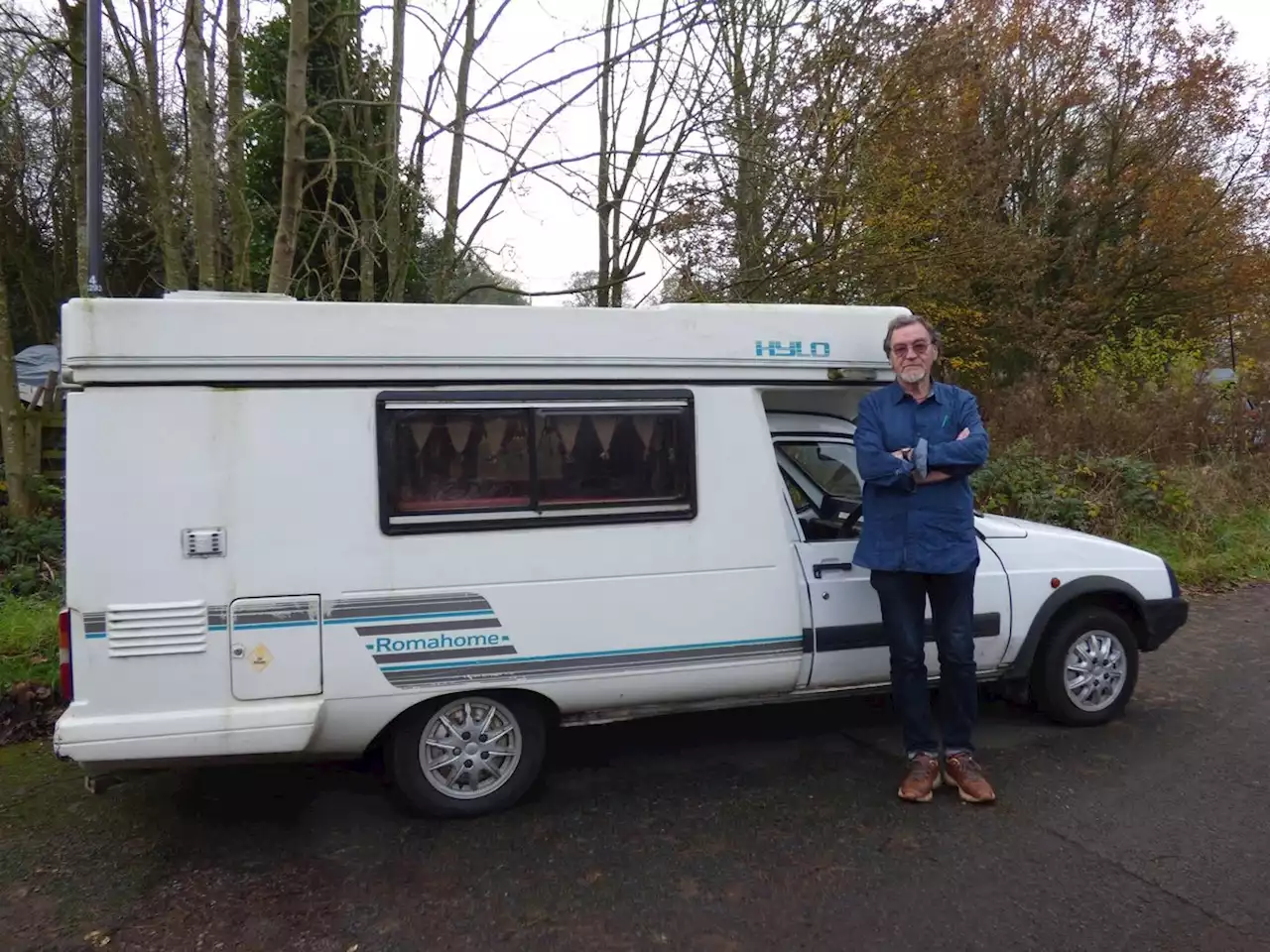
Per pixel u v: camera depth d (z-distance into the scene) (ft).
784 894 11.10
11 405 27.32
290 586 11.82
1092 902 10.85
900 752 15.57
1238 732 16.42
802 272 32.37
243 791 14.07
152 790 14.14
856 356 14.48
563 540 12.93
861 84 33.37
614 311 13.14
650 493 13.39
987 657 15.57
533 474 12.82
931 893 11.09
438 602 12.41
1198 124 67.00
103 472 11.24
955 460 12.87
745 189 30.27
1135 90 66.59
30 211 67.51
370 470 12.12
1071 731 16.46
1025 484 33.24
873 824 12.92
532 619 12.81
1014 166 52.21
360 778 14.53
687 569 13.56
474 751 13.07
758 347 13.91
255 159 33.81
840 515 15.66
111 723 11.21
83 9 23.79
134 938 10.26
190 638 11.48
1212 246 66.13
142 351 11.34
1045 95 66.08
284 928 10.47
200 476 11.52
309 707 11.89
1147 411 39.42
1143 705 17.90
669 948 10.05
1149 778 14.38
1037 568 15.94
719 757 15.46
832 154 31.86
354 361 12.04
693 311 13.57
